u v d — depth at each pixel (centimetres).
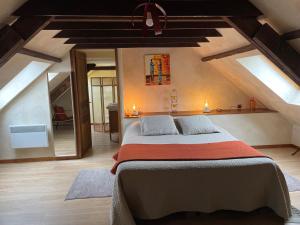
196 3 232
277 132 496
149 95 502
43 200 310
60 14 217
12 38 216
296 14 208
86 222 260
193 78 506
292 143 499
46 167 431
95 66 670
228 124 482
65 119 611
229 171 254
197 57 500
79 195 319
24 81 434
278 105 444
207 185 254
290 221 254
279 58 246
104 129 750
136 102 501
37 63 422
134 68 493
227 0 233
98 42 387
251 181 255
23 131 454
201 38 389
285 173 371
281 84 391
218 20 267
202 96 512
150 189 249
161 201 252
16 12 213
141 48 489
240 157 265
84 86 524
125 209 239
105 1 221
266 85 393
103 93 773
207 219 262
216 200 258
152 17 209
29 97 456
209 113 482
